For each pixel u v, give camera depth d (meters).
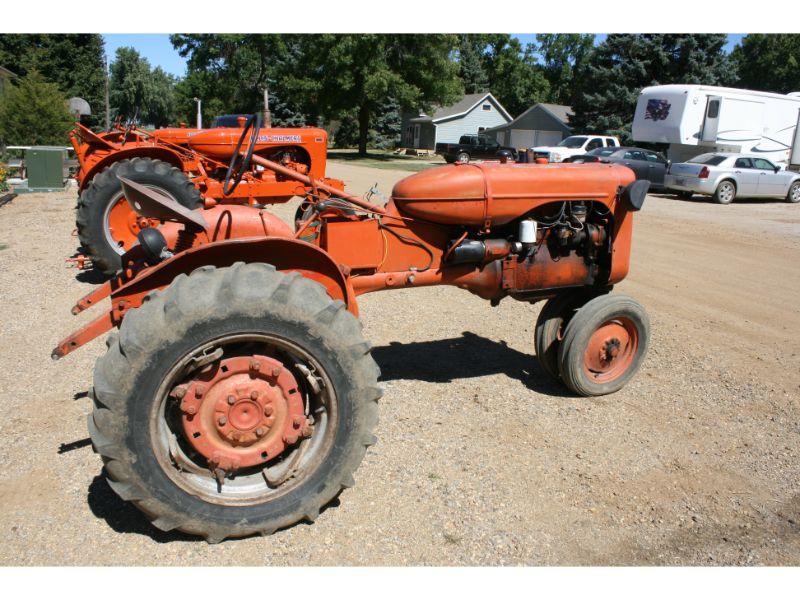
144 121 69.44
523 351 4.96
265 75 41.84
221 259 2.79
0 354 4.51
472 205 3.47
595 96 31.61
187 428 2.49
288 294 2.47
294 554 2.56
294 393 2.57
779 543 2.76
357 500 2.92
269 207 11.47
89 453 3.26
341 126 48.09
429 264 3.61
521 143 43.09
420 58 33.28
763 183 16.25
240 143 3.26
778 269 8.45
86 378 4.16
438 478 3.12
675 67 31.02
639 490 3.11
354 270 3.47
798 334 5.70
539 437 3.58
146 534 2.65
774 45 46.25
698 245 10.07
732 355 5.08
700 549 2.70
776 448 3.58
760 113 19.78
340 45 31.25
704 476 3.26
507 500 2.97
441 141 45.69
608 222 3.89
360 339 2.58
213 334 2.38
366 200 3.79
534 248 3.79
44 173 13.66
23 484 2.97
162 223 3.39
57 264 7.20
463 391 4.15
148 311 2.35
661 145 26.72
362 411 2.61
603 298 3.95
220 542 2.61
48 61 41.22
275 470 2.65
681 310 6.37
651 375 4.60
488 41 61.59
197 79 46.62
